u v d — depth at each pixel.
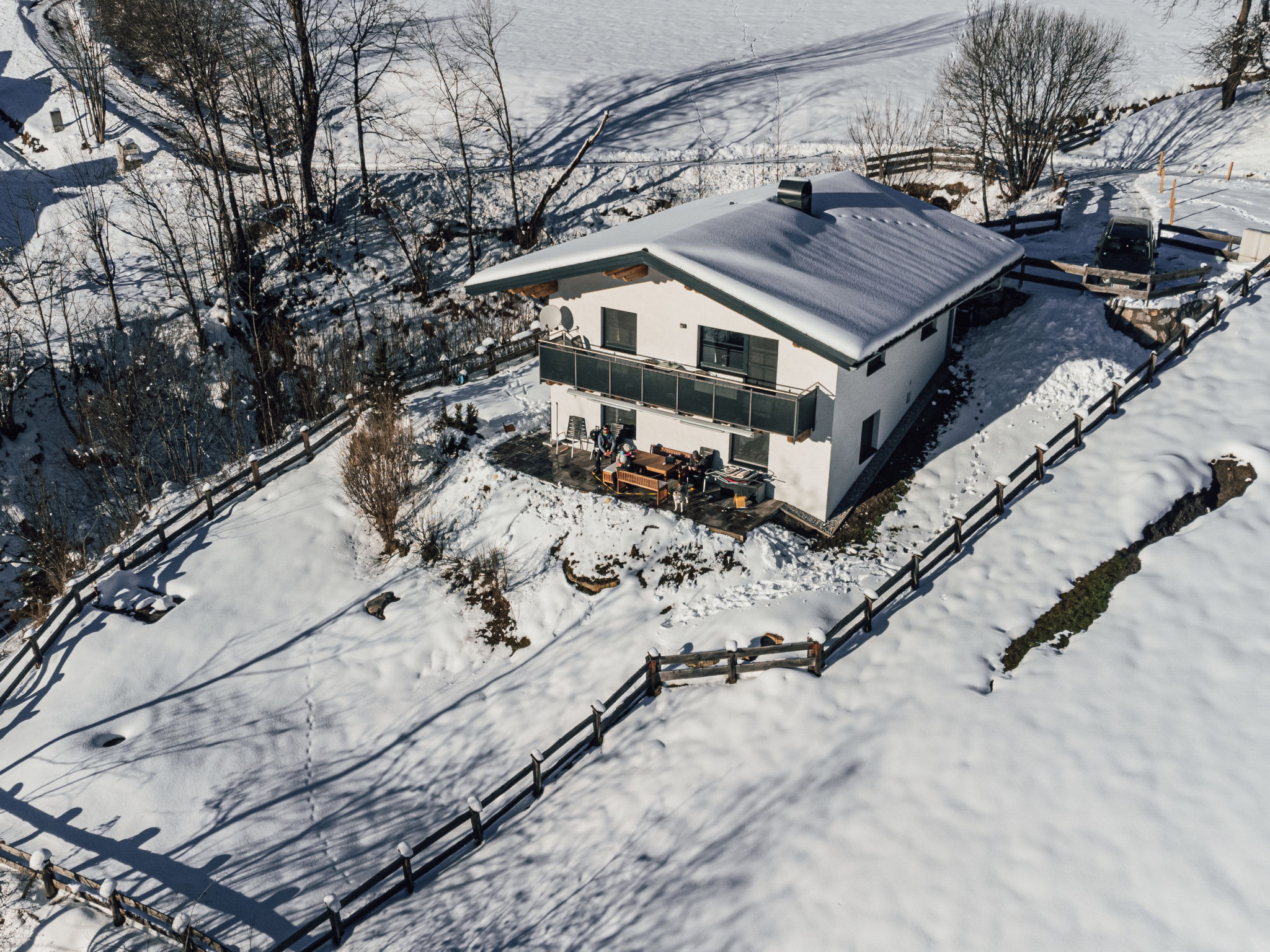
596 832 17.97
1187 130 43.84
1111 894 14.47
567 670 21.92
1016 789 16.31
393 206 45.88
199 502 27.97
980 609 20.47
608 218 44.56
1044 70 39.50
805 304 21.86
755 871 16.05
